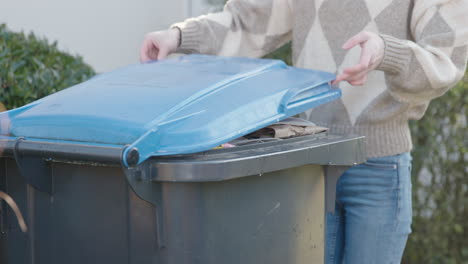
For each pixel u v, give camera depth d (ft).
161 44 6.90
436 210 11.81
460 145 11.40
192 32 7.05
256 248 5.03
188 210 4.58
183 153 4.51
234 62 5.94
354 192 6.71
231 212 4.78
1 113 5.33
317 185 5.55
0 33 8.46
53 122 4.98
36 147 4.75
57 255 5.21
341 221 7.07
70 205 5.08
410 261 12.07
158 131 4.51
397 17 6.45
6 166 5.36
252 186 4.92
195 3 19.10
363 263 6.73
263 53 7.61
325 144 5.33
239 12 7.37
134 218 4.74
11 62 7.79
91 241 5.00
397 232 6.67
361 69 5.47
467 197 11.73
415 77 5.71
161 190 4.58
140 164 4.42
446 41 5.91
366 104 6.59
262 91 5.24
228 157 4.60
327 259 7.14
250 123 4.92
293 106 5.30
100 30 16.20
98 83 5.57
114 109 4.85
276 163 4.85
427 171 12.27
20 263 5.42
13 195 5.38
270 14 7.35
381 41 5.52
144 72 5.74
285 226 5.28
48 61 8.48
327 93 5.77
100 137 4.68
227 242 4.79
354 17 6.59
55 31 14.82
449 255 11.99
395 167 6.59
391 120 6.58
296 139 5.41
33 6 14.16
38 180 5.02
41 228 5.25
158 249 4.66
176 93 4.96
